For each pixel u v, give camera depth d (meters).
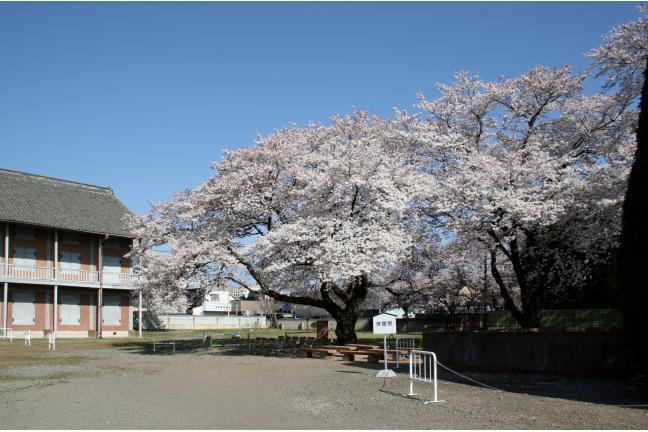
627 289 11.40
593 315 19.12
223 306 72.75
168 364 19.00
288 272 22.91
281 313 79.56
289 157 24.77
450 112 22.86
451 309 31.91
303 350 21.84
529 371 15.18
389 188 20.78
